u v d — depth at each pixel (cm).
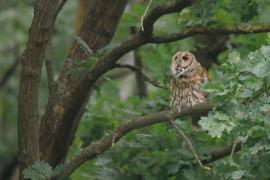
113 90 1911
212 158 1274
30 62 1140
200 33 1252
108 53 1241
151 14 1191
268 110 991
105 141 1177
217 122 994
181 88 1420
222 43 1608
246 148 1055
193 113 1109
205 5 1195
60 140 1302
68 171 1188
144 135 1298
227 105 1012
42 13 1123
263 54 1009
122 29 1784
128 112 1551
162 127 1351
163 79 1648
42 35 1130
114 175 1312
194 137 1335
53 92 1315
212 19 1278
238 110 1000
